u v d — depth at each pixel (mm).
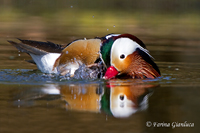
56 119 7332
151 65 11047
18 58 14414
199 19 27828
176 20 27188
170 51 16500
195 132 7109
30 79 10594
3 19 25906
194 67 13070
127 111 7906
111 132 6711
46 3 33375
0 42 17922
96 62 11336
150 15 29062
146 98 8781
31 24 24125
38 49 11664
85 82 10406
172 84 10219
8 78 10648
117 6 32469
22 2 32938
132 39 10883
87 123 7141
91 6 32188
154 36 20797
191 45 18422
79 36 19406
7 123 7039
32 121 7168
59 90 9383
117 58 10844
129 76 11016
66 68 11461
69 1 33344
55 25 24078
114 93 9180
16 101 8367
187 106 8180
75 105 8227
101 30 21734
